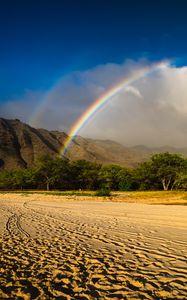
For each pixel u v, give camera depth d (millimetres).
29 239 12062
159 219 17422
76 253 9586
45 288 6613
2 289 6590
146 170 84625
